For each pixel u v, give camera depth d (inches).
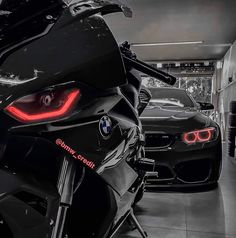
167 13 321.7
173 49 476.4
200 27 366.9
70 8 30.6
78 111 28.2
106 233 39.5
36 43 28.2
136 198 60.8
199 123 117.1
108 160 31.9
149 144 110.6
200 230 81.2
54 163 29.6
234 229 82.3
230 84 403.9
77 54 28.7
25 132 25.7
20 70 26.6
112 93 33.2
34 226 25.7
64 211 28.6
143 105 73.2
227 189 124.1
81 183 39.4
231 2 290.4
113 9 33.7
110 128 32.1
